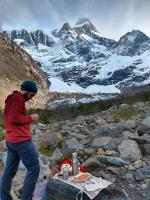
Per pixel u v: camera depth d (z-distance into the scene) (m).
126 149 11.43
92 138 13.26
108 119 17.42
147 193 9.36
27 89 7.41
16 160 7.74
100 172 10.50
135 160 11.04
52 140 13.12
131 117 17.30
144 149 11.72
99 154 11.73
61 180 7.43
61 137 13.47
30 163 7.40
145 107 19.50
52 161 11.34
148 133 12.99
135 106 19.59
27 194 7.40
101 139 12.58
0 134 15.22
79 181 7.21
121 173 10.40
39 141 13.37
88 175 7.42
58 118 28.17
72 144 12.34
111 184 7.23
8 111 7.35
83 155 11.81
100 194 6.96
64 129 15.92
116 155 11.45
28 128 7.53
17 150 7.43
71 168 7.77
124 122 14.47
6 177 7.79
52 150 12.79
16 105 7.24
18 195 8.98
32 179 7.41
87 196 6.91
